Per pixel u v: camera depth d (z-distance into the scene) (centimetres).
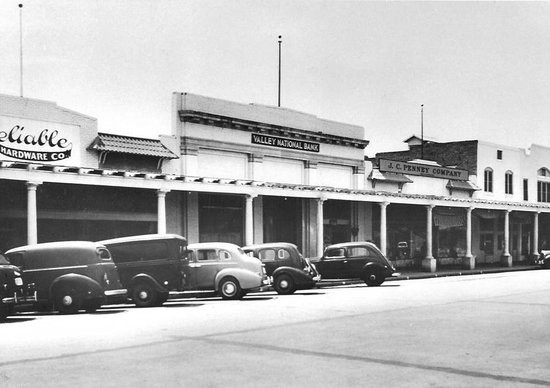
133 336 1203
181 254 1928
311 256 3425
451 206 3994
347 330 1280
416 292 2264
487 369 904
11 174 2003
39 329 1320
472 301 1900
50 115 2344
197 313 1612
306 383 812
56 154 2356
